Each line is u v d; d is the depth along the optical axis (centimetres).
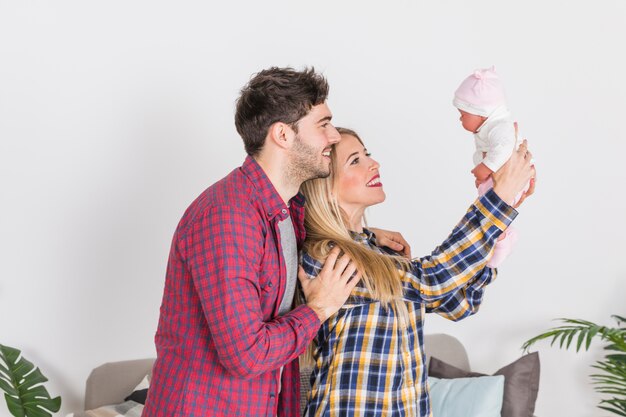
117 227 255
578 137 323
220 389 153
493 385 261
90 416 232
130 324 259
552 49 320
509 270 317
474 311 176
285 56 278
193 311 153
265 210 156
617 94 323
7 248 242
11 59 239
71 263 250
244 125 162
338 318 167
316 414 165
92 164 251
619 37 323
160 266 263
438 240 309
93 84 250
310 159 160
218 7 267
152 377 161
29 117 242
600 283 326
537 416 321
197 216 150
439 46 305
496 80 167
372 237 187
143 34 256
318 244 166
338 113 289
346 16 289
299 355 170
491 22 312
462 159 312
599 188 324
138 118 256
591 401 323
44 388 226
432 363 285
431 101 305
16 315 244
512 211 158
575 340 322
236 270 145
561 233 323
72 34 246
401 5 298
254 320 146
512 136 161
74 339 252
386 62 296
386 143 297
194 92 264
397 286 162
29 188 243
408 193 303
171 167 262
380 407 163
